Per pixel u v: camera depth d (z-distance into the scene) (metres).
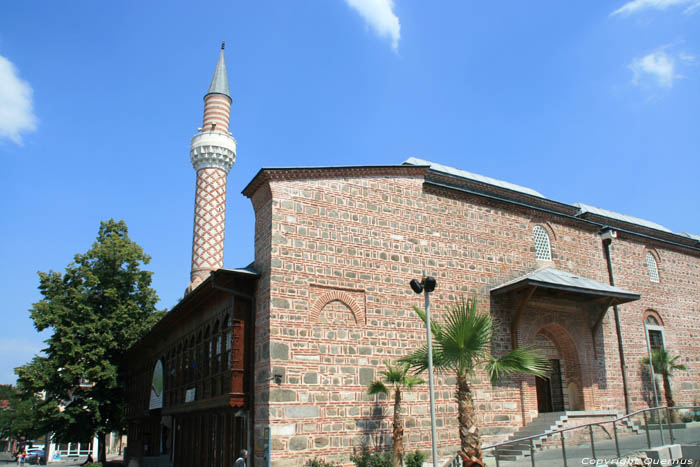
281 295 16.83
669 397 25.78
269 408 15.71
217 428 19.80
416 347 18.81
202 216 35.22
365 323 18.08
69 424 31.75
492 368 13.71
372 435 17.11
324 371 16.88
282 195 17.77
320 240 18.00
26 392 31.92
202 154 35.94
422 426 18.11
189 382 23.11
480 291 21.05
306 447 15.92
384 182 19.89
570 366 23.03
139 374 35.28
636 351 25.45
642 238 28.16
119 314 33.19
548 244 24.34
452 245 20.91
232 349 17.22
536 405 20.67
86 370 31.45
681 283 29.53
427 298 13.24
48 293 33.28
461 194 21.72
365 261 18.67
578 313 23.25
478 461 12.35
